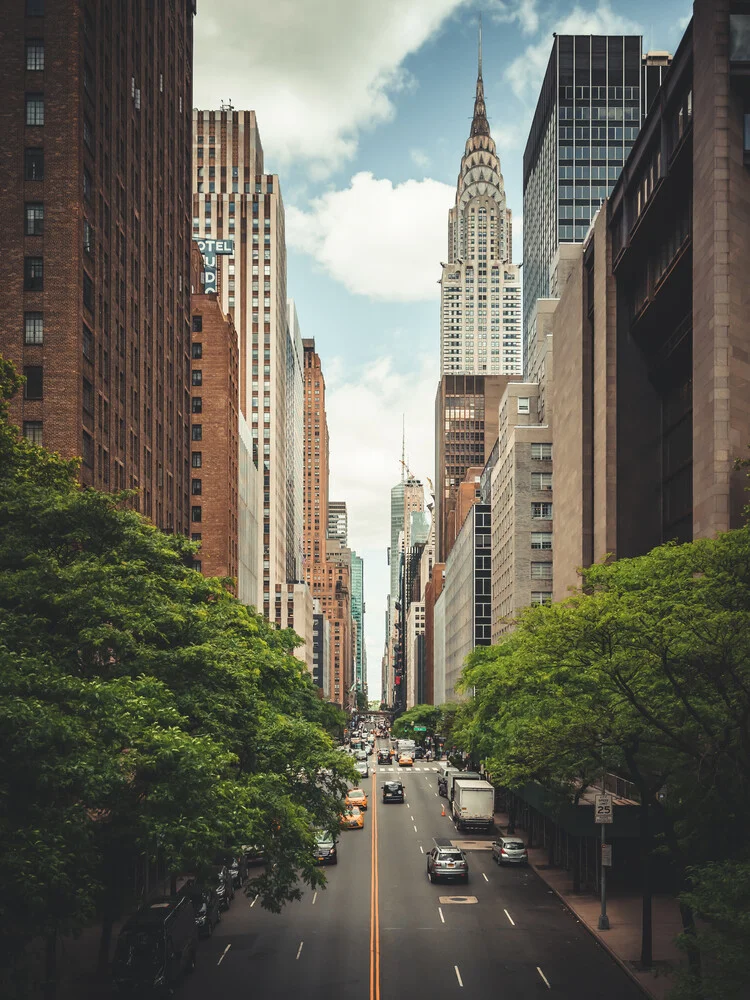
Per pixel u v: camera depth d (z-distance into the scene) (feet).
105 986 97.50
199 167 618.03
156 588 97.25
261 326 609.42
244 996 96.27
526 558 351.05
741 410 146.72
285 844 94.63
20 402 171.22
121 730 67.00
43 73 177.06
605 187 611.47
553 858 179.22
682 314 194.08
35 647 75.41
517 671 125.70
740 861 75.87
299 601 642.63
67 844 62.23
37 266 174.19
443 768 325.62
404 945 118.21
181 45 292.20
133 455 223.10
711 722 87.92
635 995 96.07
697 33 158.20
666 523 206.59
